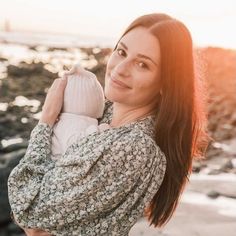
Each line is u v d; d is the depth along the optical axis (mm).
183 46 2455
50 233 2549
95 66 28391
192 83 2508
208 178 8188
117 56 2559
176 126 2527
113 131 2496
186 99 2506
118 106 2660
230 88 23547
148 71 2467
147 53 2447
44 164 2561
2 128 14031
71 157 2459
